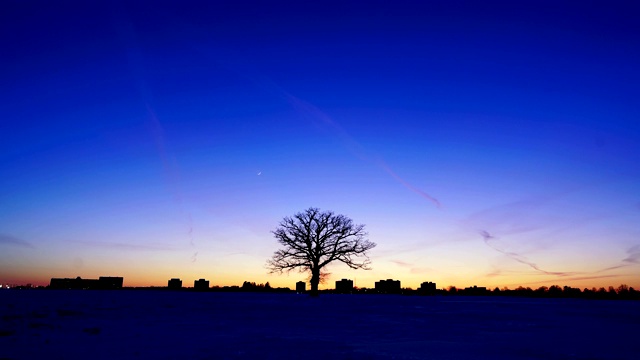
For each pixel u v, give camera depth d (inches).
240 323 794.2
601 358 450.0
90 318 846.5
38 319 790.5
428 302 2044.8
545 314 1251.2
